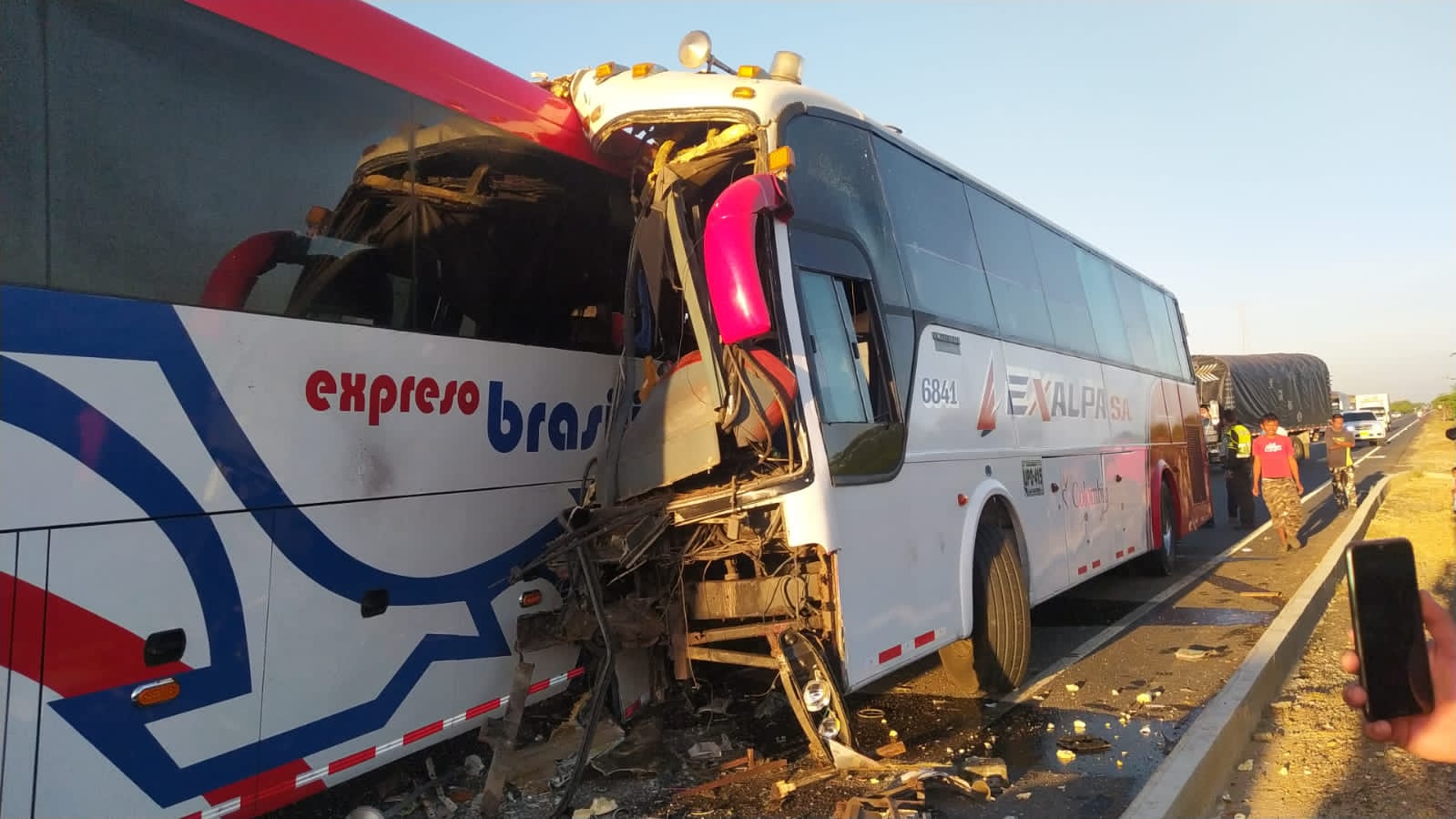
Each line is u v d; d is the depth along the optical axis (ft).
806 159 15.46
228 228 11.14
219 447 10.93
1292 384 99.55
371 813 12.87
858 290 16.47
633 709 16.24
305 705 11.91
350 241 12.67
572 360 16.56
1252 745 16.78
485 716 14.69
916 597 16.14
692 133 16.34
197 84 10.91
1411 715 5.37
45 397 9.33
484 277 14.79
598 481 15.88
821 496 13.61
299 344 11.91
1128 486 30.99
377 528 12.94
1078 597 31.71
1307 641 24.14
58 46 9.68
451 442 14.17
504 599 15.06
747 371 13.50
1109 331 31.53
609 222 17.47
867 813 12.92
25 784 9.09
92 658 9.66
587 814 13.32
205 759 10.72
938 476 17.67
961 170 22.16
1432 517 49.14
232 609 11.05
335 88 12.55
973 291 21.27
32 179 9.38
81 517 9.59
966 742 16.80
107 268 9.94
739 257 12.26
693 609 14.92
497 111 15.06
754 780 14.52
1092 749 16.21
